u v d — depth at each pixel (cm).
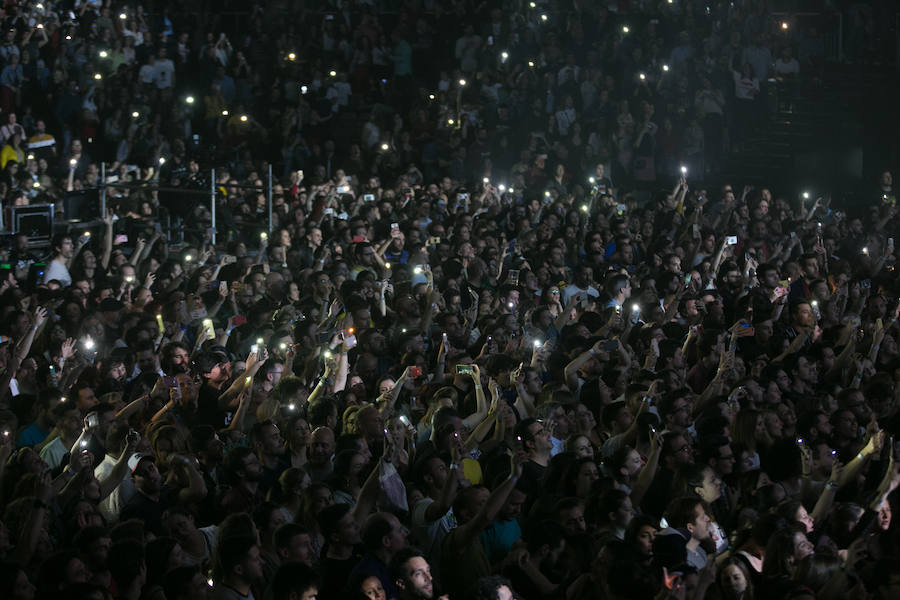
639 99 3259
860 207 2816
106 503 1008
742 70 3294
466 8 3609
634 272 2039
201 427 1095
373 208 2356
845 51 3441
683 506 912
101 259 1988
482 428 1123
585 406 1253
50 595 775
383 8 3656
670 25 3362
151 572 841
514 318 1529
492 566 919
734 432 1203
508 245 2148
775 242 2281
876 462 1143
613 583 775
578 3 3422
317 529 912
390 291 1706
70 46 3372
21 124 3222
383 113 3366
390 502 952
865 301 1878
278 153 3281
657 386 1273
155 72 3378
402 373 1340
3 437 1032
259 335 1527
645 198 3156
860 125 3284
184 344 1325
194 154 2798
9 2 3412
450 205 2609
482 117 3312
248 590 821
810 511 1070
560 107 3253
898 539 926
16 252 2069
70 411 1115
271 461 1069
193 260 1992
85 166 3061
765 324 1602
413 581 781
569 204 2570
